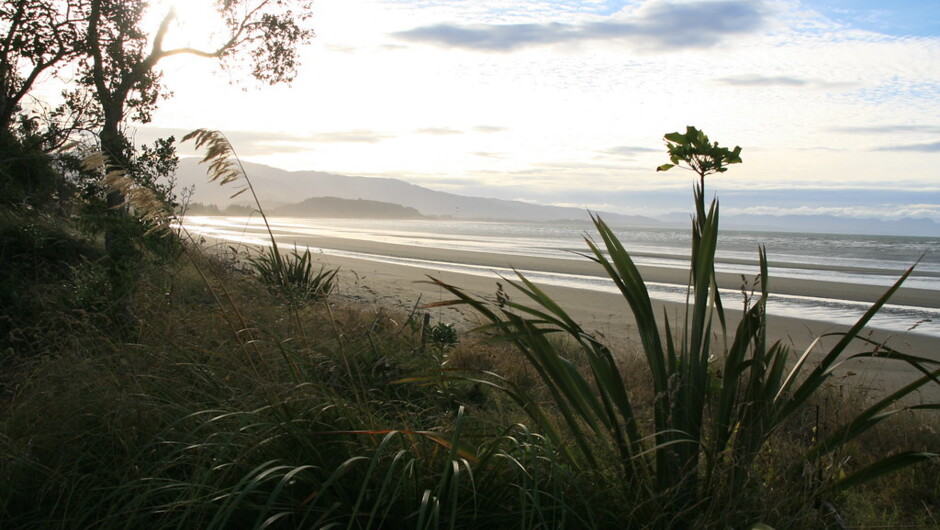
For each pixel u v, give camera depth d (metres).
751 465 2.74
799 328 13.40
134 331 4.52
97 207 7.52
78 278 6.79
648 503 2.66
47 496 2.81
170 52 14.30
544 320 2.96
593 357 2.93
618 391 2.90
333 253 35.03
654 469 3.00
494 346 6.77
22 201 10.23
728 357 2.85
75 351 4.00
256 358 3.66
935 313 16.47
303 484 2.65
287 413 2.85
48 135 11.85
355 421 2.93
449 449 2.61
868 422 2.77
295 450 2.77
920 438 4.83
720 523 2.54
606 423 2.91
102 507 2.71
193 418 3.02
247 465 2.64
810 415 4.62
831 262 38.56
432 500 2.49
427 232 91.44
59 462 2.85
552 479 2.75
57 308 5.79
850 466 4.27
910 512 3.80
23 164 11.32
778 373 2.96
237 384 3.39
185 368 3.56
